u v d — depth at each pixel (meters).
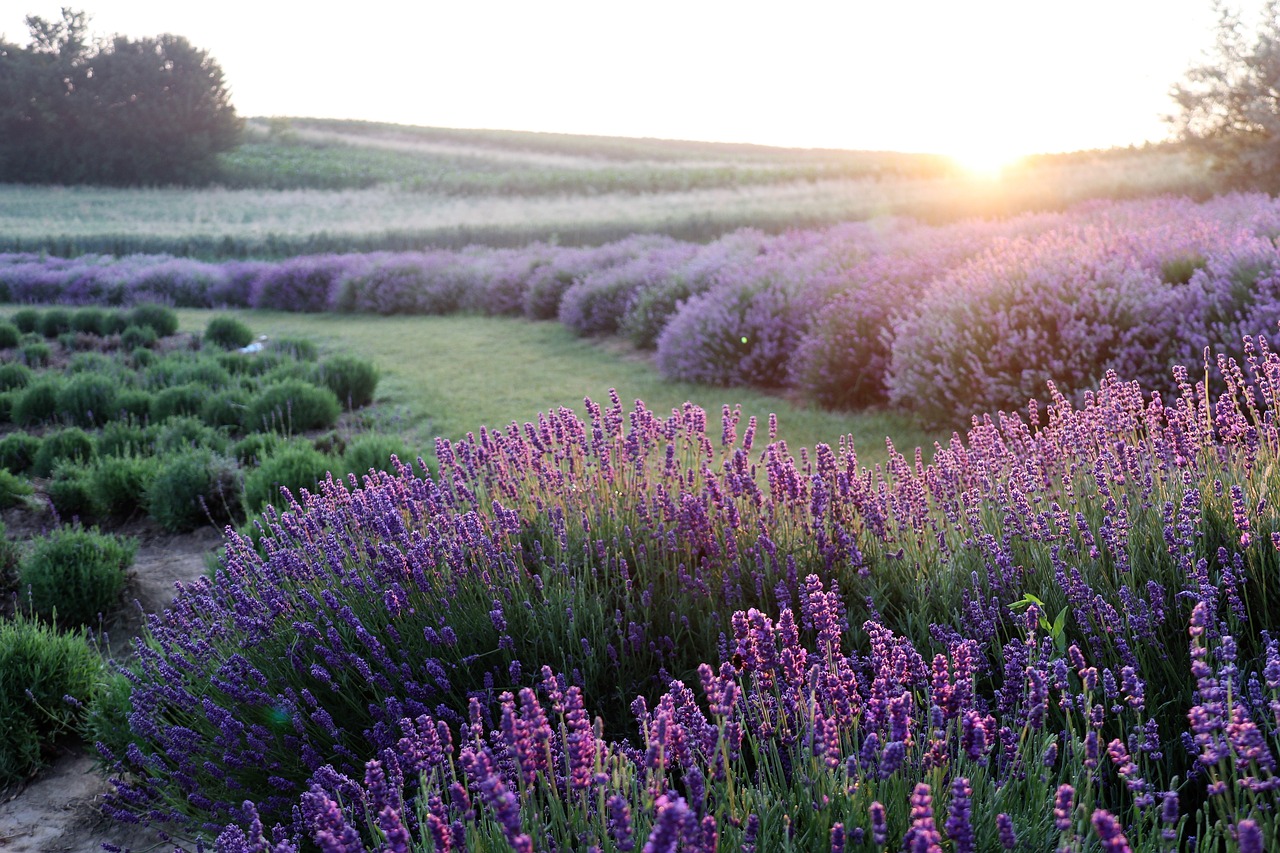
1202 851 2.02
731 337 11.68
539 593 3.80
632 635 3.50
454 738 3.18
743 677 3.17
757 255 16.91
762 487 6.06
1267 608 3.01
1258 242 7.84
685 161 79.12
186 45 66.25
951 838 1.79
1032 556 3.50
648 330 14.89
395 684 3.43
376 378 12.50
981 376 7.99
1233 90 20.31
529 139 92.50
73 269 28.28
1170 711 2.71
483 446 4.97
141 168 64.50
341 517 4.28
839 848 1.85
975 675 2.91
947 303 8.98
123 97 65.19
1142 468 3.67
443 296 21.72
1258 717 2.38
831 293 11.62
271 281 24.58
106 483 8.19
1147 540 3.31
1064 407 4.55
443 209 49.84
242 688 3.42
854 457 4.06
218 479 7.90
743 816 2.23
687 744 2.41
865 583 3.64
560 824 2.21
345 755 3.27
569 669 3.41
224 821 3.23
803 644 3.40
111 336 18.78
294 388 11.12
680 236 30.58
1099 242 9.37
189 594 4.33
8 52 65.75
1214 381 6.76
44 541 6.12
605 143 91.25
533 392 12.04
